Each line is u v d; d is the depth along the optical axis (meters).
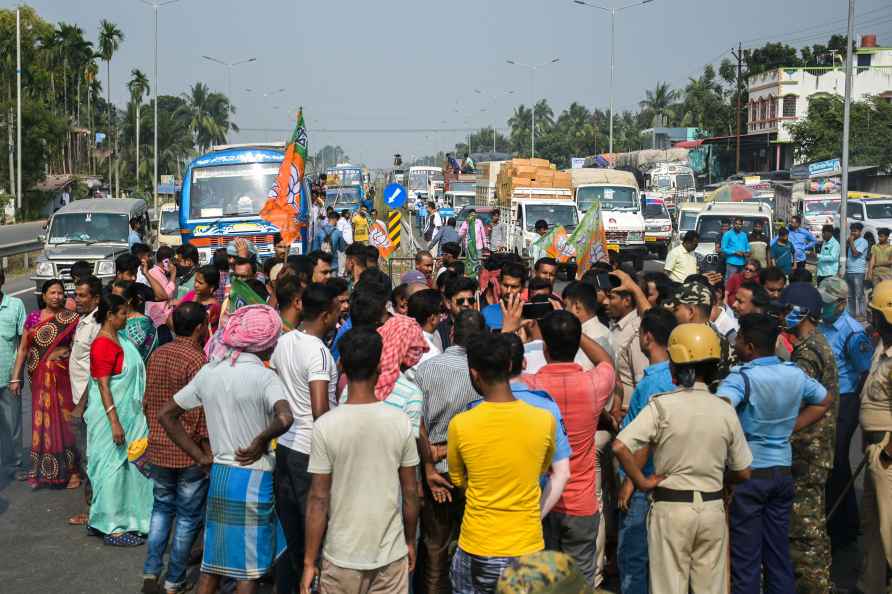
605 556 7.17
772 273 9.15
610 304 7.40
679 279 16.80
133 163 107.31
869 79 74.38
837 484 7.60
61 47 94.50
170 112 131.50
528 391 5.18
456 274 8.94
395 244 22.33
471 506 4.80
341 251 28.50
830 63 88.88
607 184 36.38
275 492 6.04
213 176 21.19
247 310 5.82
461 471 4.86
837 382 6.46
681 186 63.16
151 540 6.71
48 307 9.17
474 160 70.69
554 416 5.02
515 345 5.14
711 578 5.24
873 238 36.44
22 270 34.28
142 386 7.84
